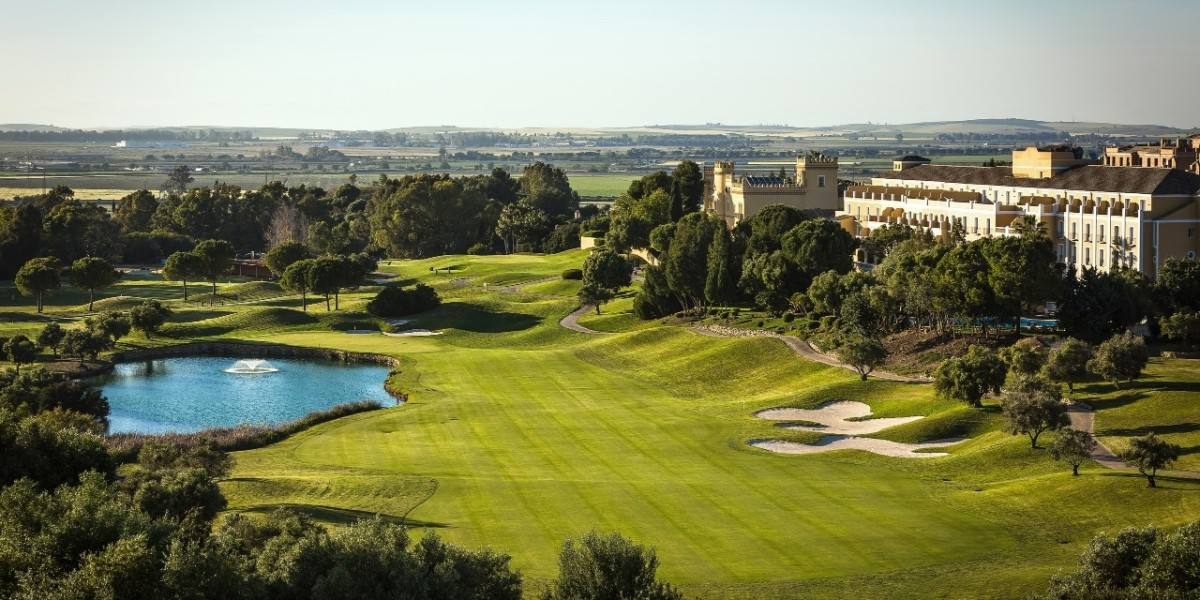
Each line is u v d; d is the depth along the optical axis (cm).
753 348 17575
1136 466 10106
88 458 10619
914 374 15288
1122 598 6925
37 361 19962
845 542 9369
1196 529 7056
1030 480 10694
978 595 8012
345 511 10425
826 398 14788
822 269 19188
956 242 19338
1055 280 15462
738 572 8731
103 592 6956
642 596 6969
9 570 7600
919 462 11881
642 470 11888
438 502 10719
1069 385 13238
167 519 8450
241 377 19075
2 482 9919
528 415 14838
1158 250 18750
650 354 18725
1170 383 12925
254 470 12169
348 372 19450
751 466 11969
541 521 10094
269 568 7412
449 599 7056
